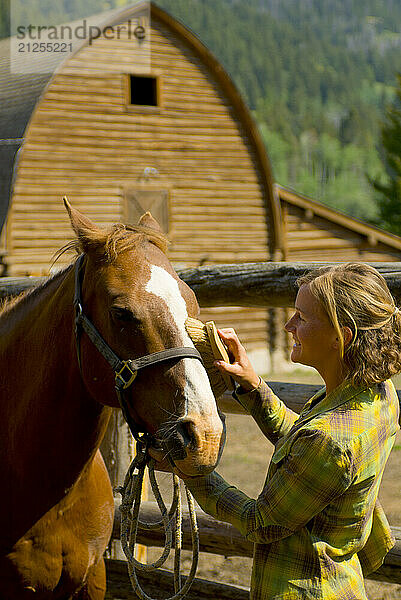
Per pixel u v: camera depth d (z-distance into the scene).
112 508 2.75
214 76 13.76
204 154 13.72
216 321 13.95
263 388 2.18
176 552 2.19
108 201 12.93
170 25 13.30
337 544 1.82
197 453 1.97
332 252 15.20
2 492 2.50
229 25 151.38
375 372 1.78
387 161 21.64
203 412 2.00
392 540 2.04
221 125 13.85
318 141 99.50
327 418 1.78
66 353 2.39
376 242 15.50
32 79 13.32
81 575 2.57
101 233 2.26
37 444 2.42
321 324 1.85
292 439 1.82
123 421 3.85
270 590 1.83
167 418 2.04
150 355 2.07
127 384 2.10
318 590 1.79
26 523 2.46
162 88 13.38
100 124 12.88
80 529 2.56
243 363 2.15
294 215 14.85
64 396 2.40
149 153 13.28
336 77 141.62
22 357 2.54
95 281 2.22
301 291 1.92
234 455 6.86
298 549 1.82
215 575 4.16
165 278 2.16
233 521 1.92
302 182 79.50
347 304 1.80
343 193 78.31
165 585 3.52
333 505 1.79
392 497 5.22
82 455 2.45
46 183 12.39
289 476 1.77
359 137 107.62
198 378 2.04
